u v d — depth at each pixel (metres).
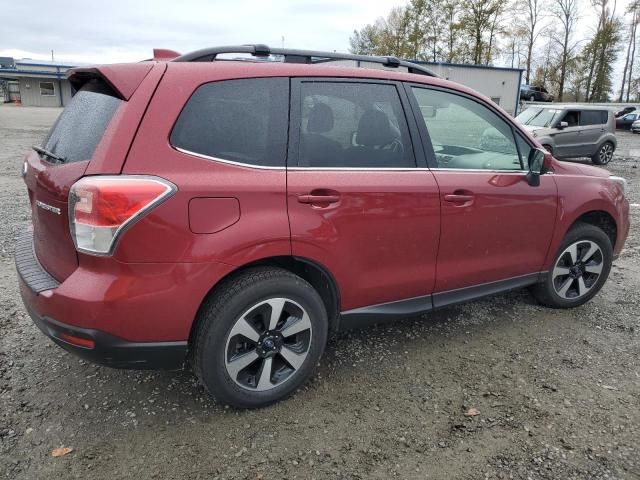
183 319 2.33
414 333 3.62
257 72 2.57
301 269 2.86
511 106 31.23
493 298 4.27
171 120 2.30
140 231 2.18
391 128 2.94
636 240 6.28
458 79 29.38
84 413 2.64
